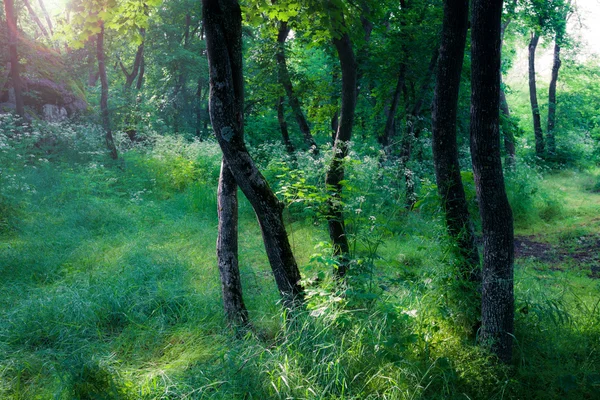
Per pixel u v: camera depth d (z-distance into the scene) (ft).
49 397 10.65
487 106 10.71
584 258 24.09
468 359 11.23
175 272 19.30
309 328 12.48
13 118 42.32
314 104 39.45
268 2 18.24
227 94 13.01
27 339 13.64
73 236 24.80
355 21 16.37
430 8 35.99
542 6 59.41
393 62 35.88
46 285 18.15
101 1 16.14
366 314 12.78
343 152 17.56
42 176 34.55
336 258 14.37
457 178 13.56
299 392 10.53
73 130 48.70
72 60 56.65
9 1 44.45
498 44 10.53
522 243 28.53
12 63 44.45
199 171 40.60
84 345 13.15
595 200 43.88
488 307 11.34
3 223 26.14
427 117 38.65
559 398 10.60
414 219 15.47
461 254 13.33
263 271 20.62
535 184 42.75
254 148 42.39
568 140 73.51
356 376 10.50
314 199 16.46
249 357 11.75
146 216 30.32
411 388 10.54
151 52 77.10
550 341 12.36
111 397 10.37
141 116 57.31
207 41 12.89
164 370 11.62
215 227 28.43
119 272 19.06
